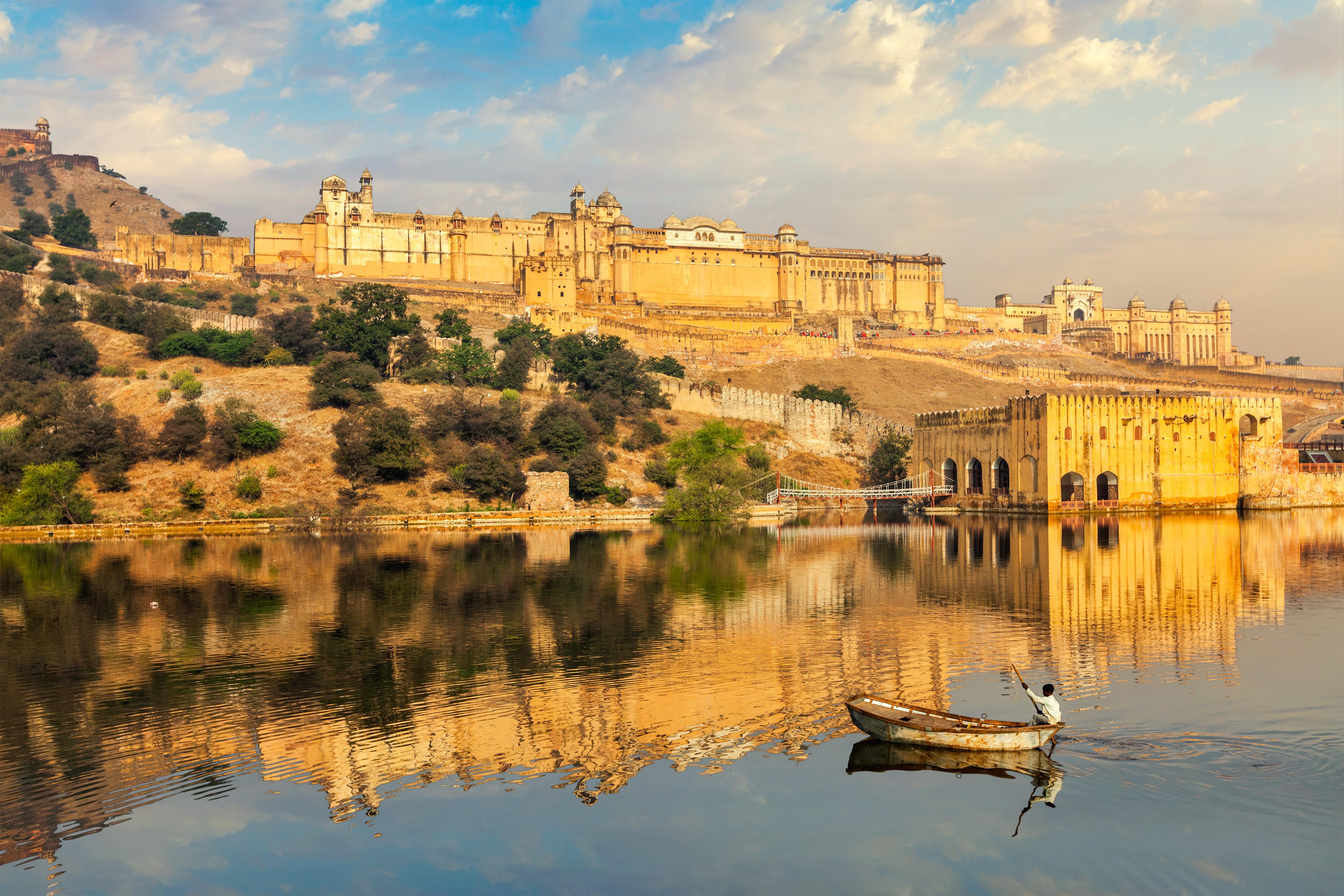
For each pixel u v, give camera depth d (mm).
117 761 24266
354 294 133125
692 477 92750
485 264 196625
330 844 19828
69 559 63281
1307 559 57000
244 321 136250
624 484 102625
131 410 103875
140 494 90562
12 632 38969
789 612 41438
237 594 47688
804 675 30938
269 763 23984
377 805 21578
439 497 94938
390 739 25562
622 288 192125
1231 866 18156
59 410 98000
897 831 19844
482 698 28906
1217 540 68188
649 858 19016
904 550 64812
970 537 73625
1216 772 22219
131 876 18719
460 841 19828
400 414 96938
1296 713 25844
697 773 22969
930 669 31328
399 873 18703
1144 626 37656
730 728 26016
